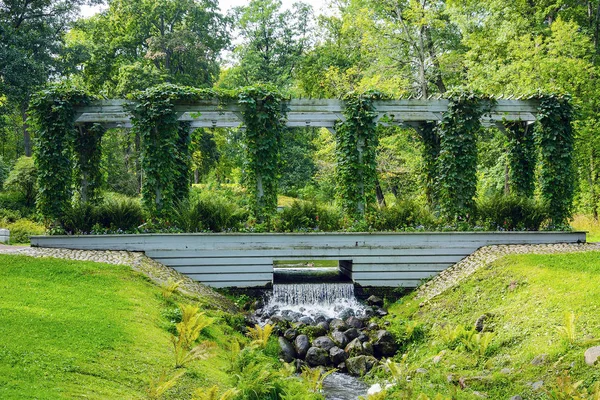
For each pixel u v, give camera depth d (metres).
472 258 14.26
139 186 32.50
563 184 16.03
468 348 9.76
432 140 17.28
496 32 25.91
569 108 16.05
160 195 14.94
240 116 15.18
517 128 17.34
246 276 14.27
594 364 7.75
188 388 7.06
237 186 31.62
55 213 14.89
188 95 14.78
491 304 11.27
